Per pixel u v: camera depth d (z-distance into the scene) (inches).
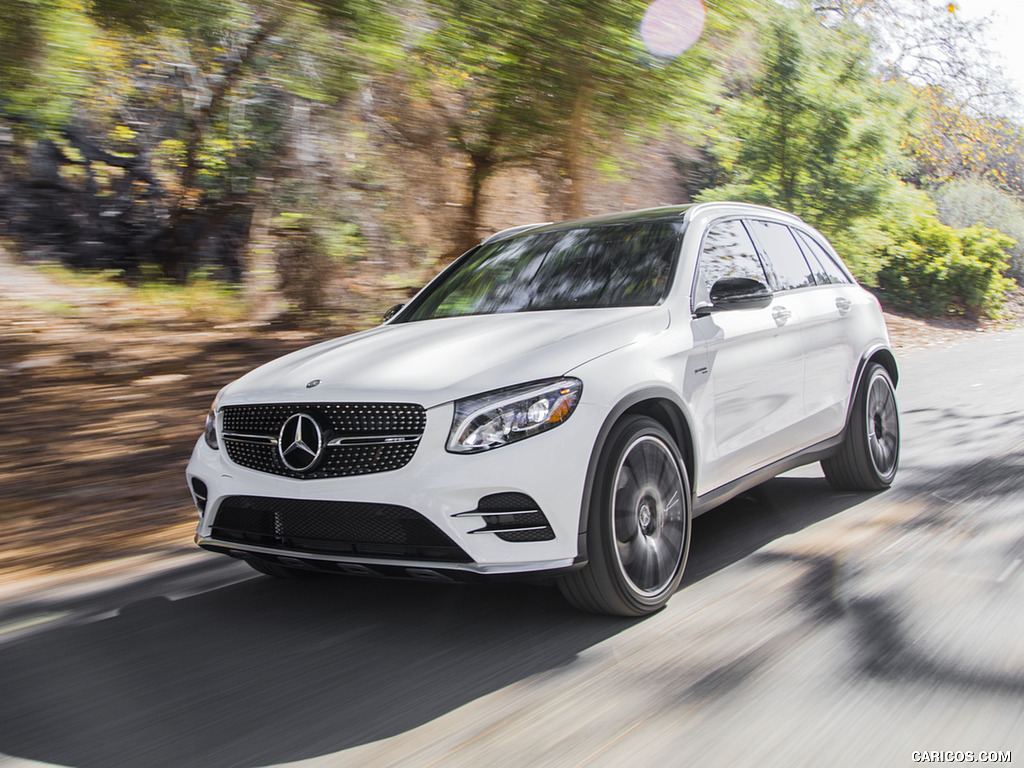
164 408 308.8
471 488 128.9
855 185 690.8
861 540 179.6
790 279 202.5
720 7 346.9
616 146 362.6
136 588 173.0
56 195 460.4
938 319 846.5
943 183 1301.7
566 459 132.4
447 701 118.0
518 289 182.1
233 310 437.4
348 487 133.4
